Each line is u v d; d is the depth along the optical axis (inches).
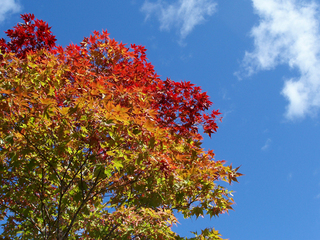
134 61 359.6
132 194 267.1
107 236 235.9
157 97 316.2
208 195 264.8
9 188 239.1
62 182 219.8
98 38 332.2
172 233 235.9
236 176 246.8
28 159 221.5
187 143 277.6
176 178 237.3
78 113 191.3
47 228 262.2
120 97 231.1
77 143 205.5
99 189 246.8
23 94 189.9
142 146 198.2
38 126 200.8
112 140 185.8
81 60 289.6
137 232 224.4
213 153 273.9
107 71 321.1
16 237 259.1
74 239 233.9
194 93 328.2
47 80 230.5
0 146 208.5
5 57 251.9
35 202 259.4
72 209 236.4
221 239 245.4
